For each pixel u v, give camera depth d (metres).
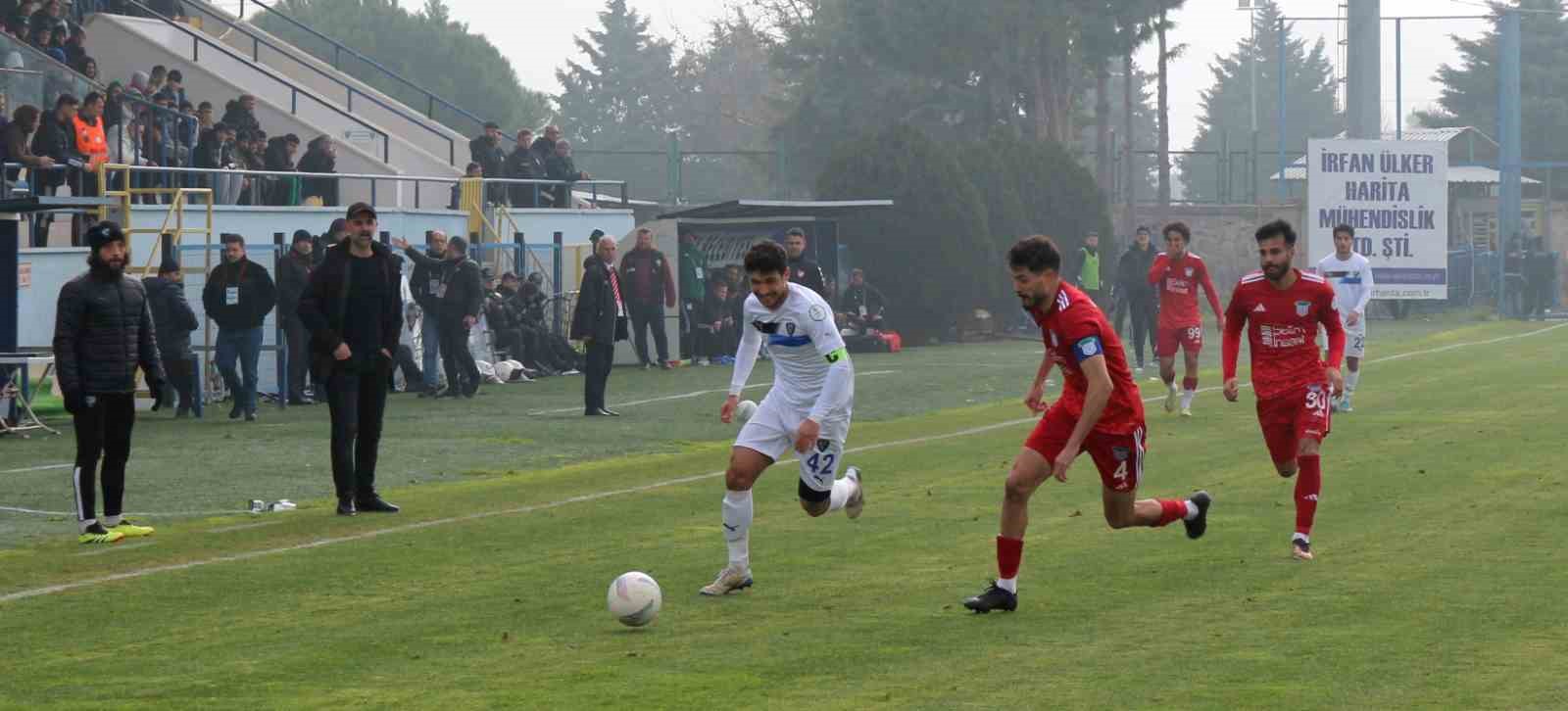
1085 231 69.06
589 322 32.81
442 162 60.25
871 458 25.16
